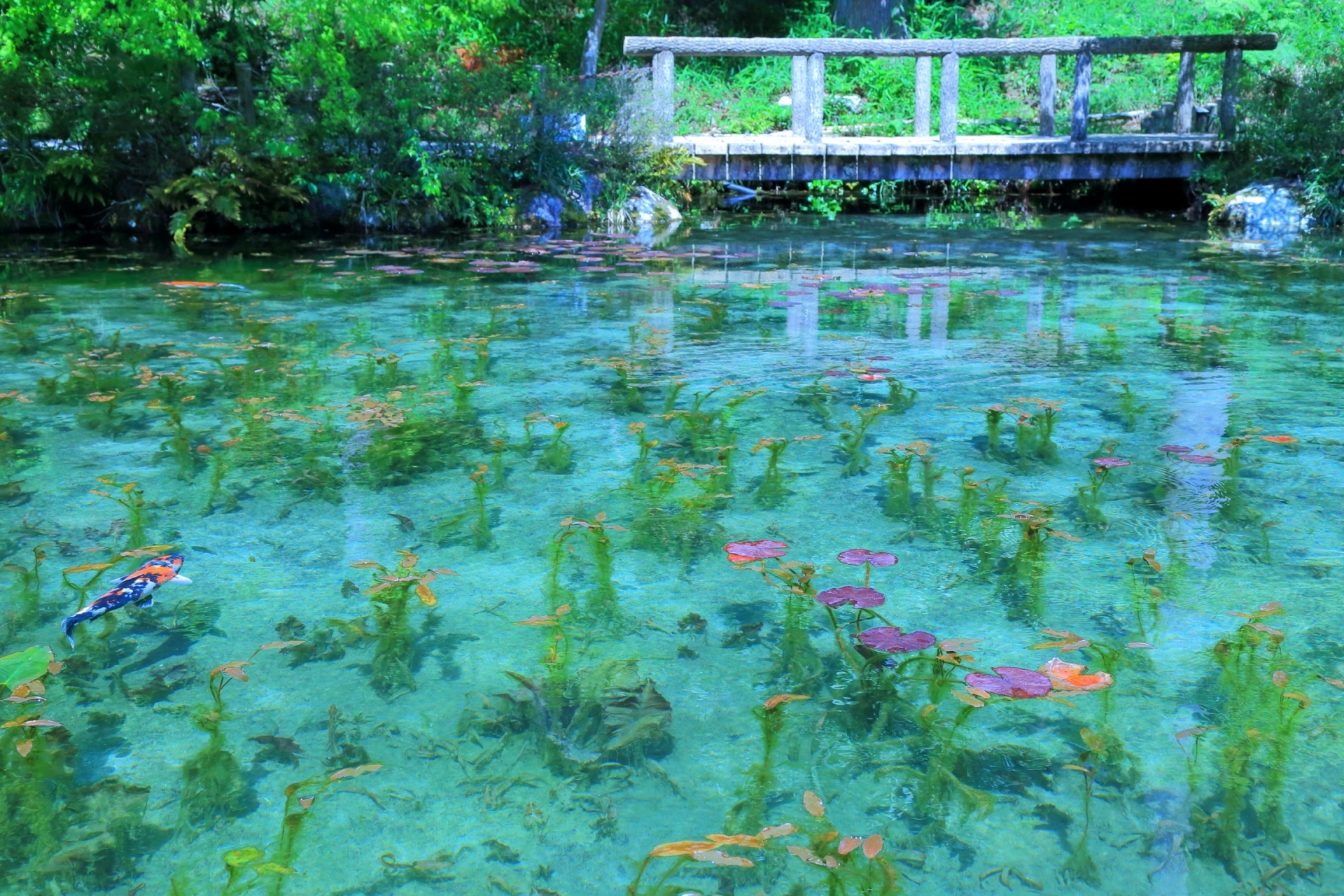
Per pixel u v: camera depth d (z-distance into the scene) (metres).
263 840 1.76
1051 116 12.82
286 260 8.40
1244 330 5.54
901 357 4.98
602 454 3.62
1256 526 3.00
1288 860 1.71
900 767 1.96
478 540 2.94
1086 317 5.93
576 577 2.73
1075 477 3.38
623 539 2.96
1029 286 7.01
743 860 1.54
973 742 2.05
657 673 2.28
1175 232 10.28
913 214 12.20
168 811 1.83
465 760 1.98
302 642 2.39
